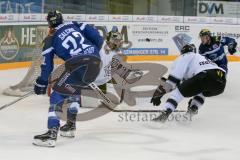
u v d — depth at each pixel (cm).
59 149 619
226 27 1748
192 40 1733
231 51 1034
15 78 1246
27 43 1443
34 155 585
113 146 645
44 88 640
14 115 826
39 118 809
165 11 1905
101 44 678
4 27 1363
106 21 1638
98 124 773
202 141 694
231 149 657
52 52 639
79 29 673
